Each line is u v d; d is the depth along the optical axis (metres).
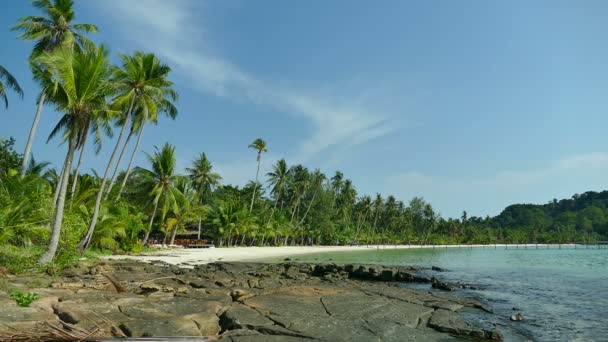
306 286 18.67
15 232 22.23
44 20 30.80
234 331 9.86
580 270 36.47
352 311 13.24
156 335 8.85
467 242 152.12
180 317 10.40
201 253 49.72
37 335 7.71
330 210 98.19
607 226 182.50
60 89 21.06
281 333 10.11
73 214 24.97
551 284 25.25
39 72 21.67
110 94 23.34
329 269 31.59
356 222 124.94
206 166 65.44
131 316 10.32
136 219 40.97
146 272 21.55
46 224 23.78
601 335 12.12
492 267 40.50
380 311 13.52
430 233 148.50
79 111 20.98
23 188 24.72
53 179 35.41
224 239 69.62
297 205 95.62
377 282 26.77
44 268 18.11
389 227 137.88
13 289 12.28
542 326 13.25
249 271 27.56
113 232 34.06
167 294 14.09
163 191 47.19
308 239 101.00
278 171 81.12
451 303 16.62
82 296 12.31
